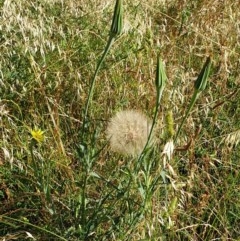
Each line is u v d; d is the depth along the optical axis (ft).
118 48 5.28
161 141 3.35
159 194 3.44
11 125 3.88
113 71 4.78
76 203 3.41
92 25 5.70
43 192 3.47
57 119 3.85
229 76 5.22
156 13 6.43
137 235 3.16
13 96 4.47
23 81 4.64
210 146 4.20
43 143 3.97
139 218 3.07
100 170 3.67
